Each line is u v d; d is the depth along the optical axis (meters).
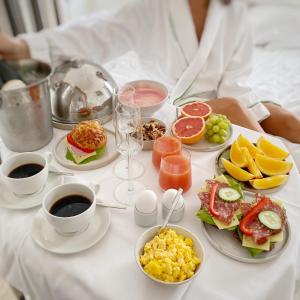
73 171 0.91
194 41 1.60
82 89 1.04
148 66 1.63
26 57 1.52
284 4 2.38
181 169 0.81
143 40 1.69
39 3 2.35
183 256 0.64
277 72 1.94
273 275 0.66
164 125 1.04
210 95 1.62
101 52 1.68
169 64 1.63
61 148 0.98
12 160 0.81
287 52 2.17
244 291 0.63
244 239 0.69
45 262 0.69
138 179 0.89
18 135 0.92
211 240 0.71
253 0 2.44
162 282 0.60
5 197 0.81
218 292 0.63
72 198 0.75
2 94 0.83
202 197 0.76
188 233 0.69
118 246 0.71
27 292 0.76
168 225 0.70
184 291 0.63
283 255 0.69
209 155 0.97
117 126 0.88
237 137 1.03
